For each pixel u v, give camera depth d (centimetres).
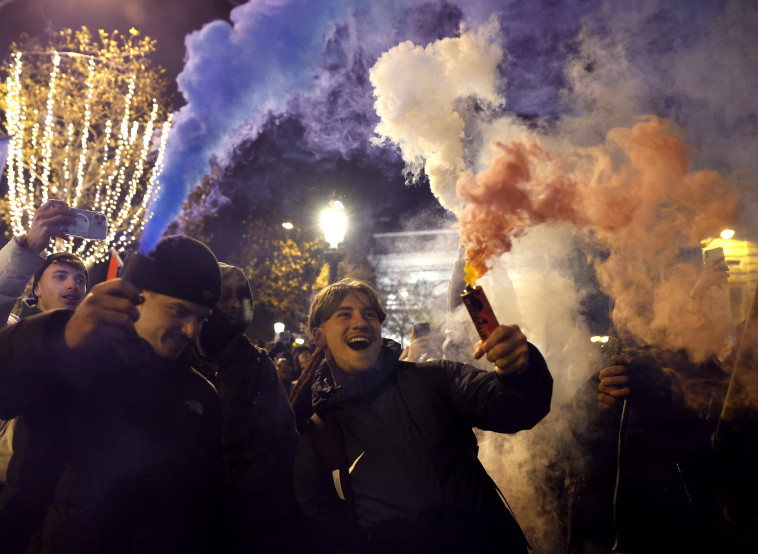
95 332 153
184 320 190
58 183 1355
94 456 178
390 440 228
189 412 196
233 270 261
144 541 180
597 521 302
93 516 175
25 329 158
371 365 240
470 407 227
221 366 254
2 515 173
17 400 165
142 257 157
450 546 212
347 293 250
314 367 300
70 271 352
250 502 238
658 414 289
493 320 199
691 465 284
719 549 274
